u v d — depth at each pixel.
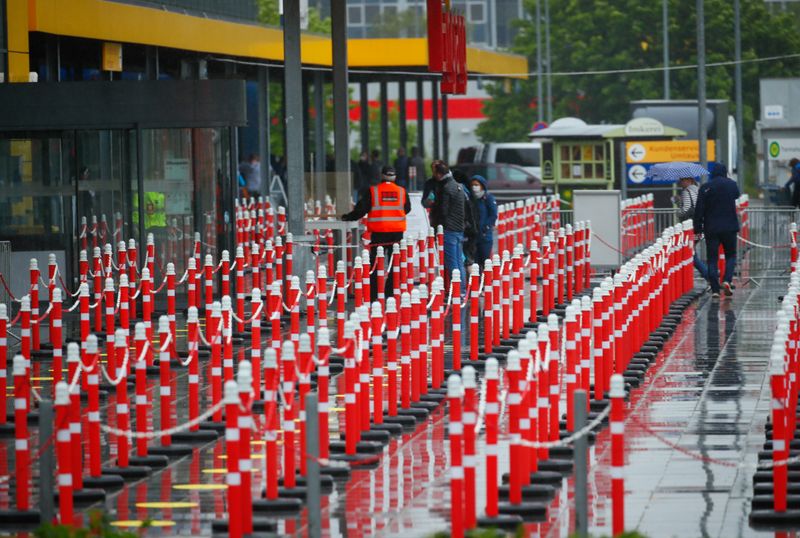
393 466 30.98
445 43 69.50
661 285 52.69
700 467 30.36
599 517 26.38
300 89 56.81
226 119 57.16
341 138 67.12
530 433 29.42
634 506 27.14
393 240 55.00
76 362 29.67
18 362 27.27
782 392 26.00
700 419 35.47
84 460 31.69
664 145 106.31
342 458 31.31
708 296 63.16
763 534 25.12
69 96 56.62
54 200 58.34
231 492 24.44
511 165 127.19
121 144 58.06
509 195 125.69
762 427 34.31
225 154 62.25
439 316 39.25
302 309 56.41
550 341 32.00
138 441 31.64
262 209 82.56
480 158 135.25
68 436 25.52
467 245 62.03
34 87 56.53
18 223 58.31
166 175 59.38
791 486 27.58
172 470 30.95
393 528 25.84
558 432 32.12
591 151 107.25
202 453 32.66
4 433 35.19
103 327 54.06
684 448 32.12
